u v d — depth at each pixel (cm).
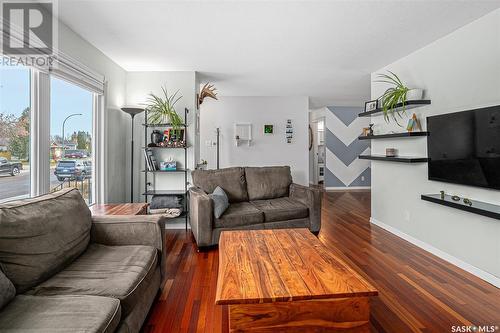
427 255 304
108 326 122
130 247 207
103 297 139
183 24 264
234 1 225
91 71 306
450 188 288
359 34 288
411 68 345
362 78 468
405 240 354
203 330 181
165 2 226
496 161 235
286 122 642
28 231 154
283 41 306
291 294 137
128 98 413
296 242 215
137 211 286
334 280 151
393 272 262
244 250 197
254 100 638
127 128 415
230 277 155
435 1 227
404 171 358
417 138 334
